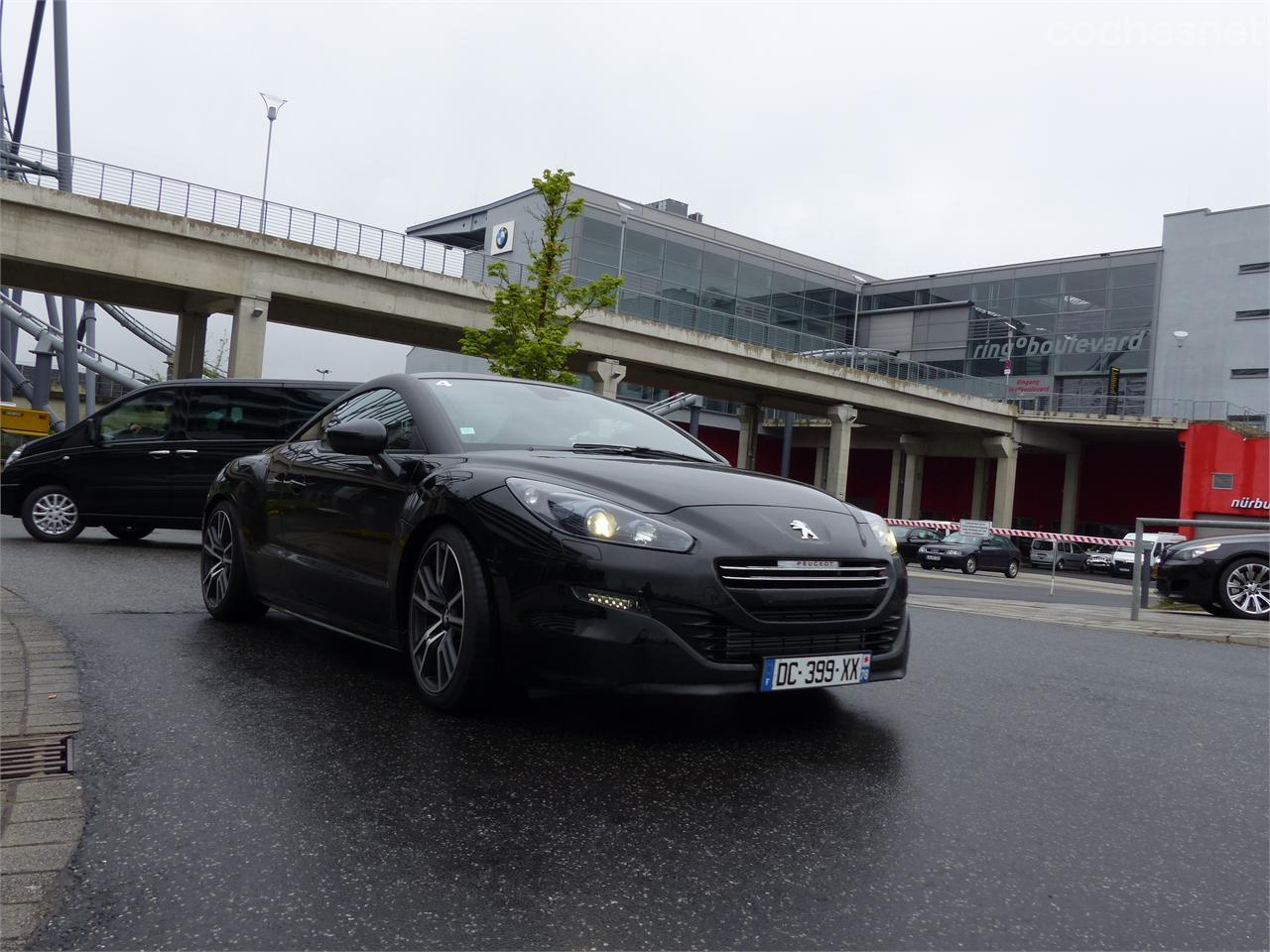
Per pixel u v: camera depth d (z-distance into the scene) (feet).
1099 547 134.41
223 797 8.80
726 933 6.63
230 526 17.52
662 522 10.88
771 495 12.34
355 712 11.78
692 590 10.43
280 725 11.13
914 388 142.20
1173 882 7.84
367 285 97.04
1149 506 159.53
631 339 117.70
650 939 6.49
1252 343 143.02
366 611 13.39
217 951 6.13
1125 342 153.69
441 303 101.14
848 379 135.85
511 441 13.75
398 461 13.32
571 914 6.80
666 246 151.84
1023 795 9.86
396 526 12.76
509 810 8.73
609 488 11.57
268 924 6.49
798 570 11.03
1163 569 32.01
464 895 7.02
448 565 11.82
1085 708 14.03
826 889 7.41
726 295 159.63
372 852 7.72
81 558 28.30
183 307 101.14
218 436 33.24
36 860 7.41
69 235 81.56
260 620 18.13
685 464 13.43
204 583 18.19
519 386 15.74
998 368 163.94
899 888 7.49
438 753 10.29
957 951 6.52
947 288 170.60
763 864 7.81
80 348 144.36
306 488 15.25
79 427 33.42
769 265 165.27
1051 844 8.55
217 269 88.99
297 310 101.81
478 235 179.73
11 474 33.37
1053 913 7.16
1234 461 124.88
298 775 9.44
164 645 15.38
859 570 11.62
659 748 10.85
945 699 14.08
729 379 126.52
